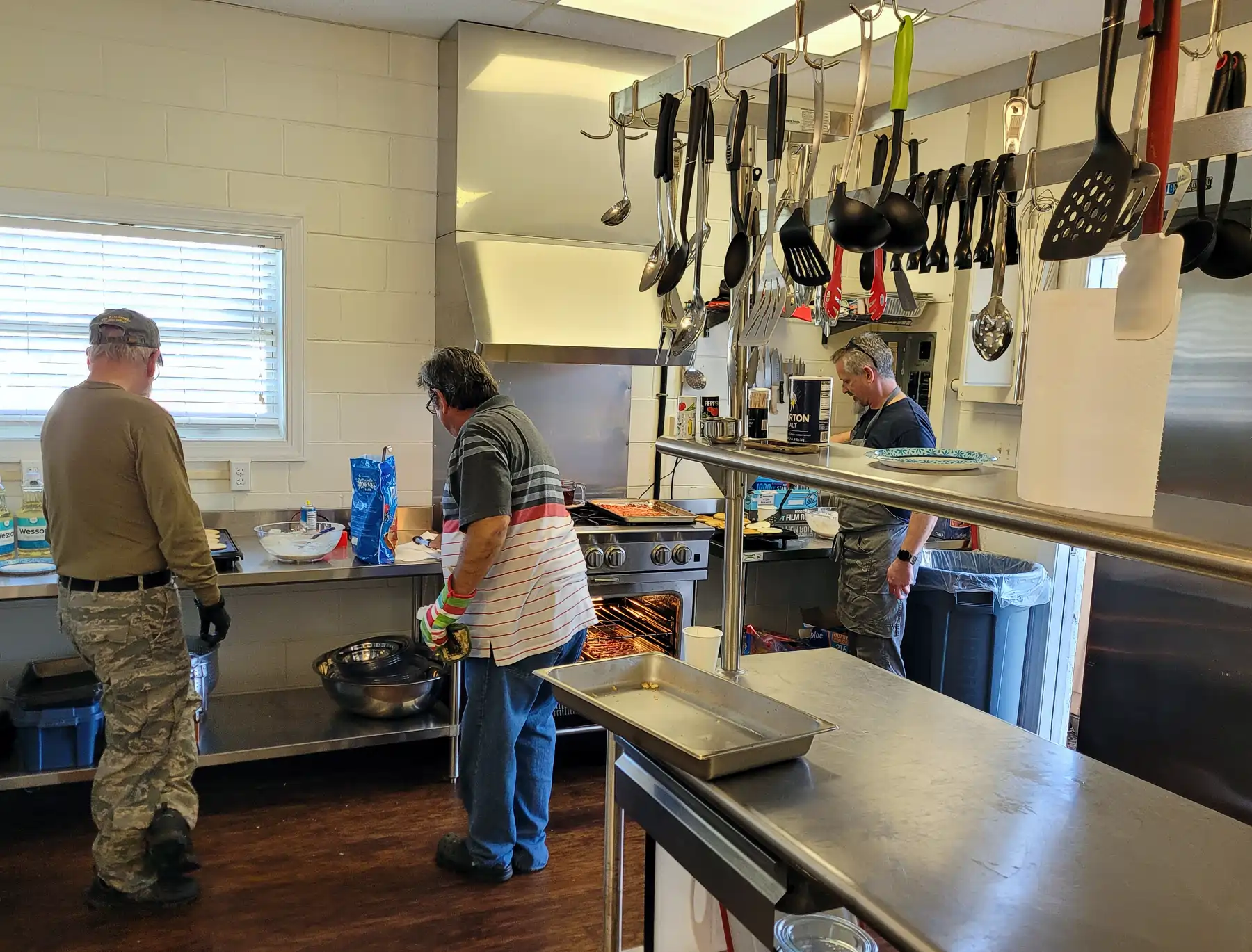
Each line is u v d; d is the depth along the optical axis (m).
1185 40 1.42
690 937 1.58
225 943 2.30
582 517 3.45
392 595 3.53
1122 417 0.93
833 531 3.83
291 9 3.10
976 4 2.81
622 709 1.54
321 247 3.30
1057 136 3.45
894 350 4.18
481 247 3.17
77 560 2.28
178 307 3.20
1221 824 1.26
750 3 3.02
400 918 2.42
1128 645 2.91
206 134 3.10
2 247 2.95
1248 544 0.81
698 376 3.71
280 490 3.36
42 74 2.89
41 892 2.49
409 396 3.50
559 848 2.81
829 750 1.45
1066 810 1.28
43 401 3.06
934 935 1.00
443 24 3.21
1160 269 0.88
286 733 3.01
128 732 2.35
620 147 1.97
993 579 3.34
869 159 3.96
